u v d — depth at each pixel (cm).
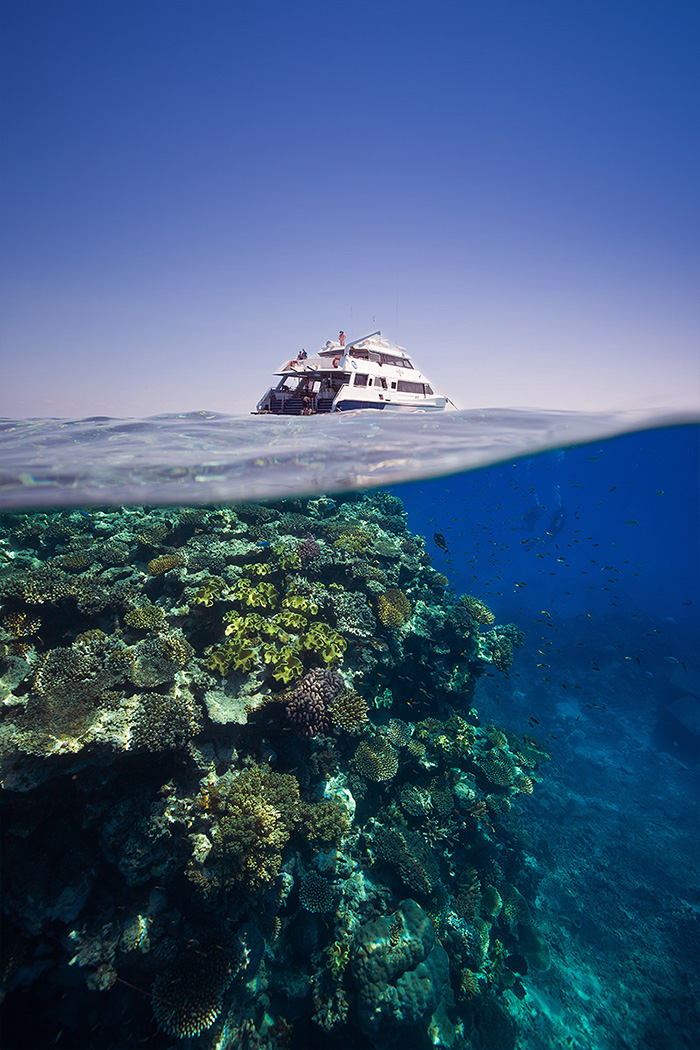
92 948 600
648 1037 1095
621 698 2653
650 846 1688
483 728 1388
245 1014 706
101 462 924
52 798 641
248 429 1198
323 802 802
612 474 3850
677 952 1319
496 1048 942
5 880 605
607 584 5097
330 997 766
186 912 675
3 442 987
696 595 5791
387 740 1010
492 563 1580
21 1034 615
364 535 1307
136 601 912
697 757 2173
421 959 788
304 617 959
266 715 808
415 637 1162
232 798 670
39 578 867
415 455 1249
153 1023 637
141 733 641
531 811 1797
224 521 1207
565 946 1298
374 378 1612
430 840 1005
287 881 759
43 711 634
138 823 644
